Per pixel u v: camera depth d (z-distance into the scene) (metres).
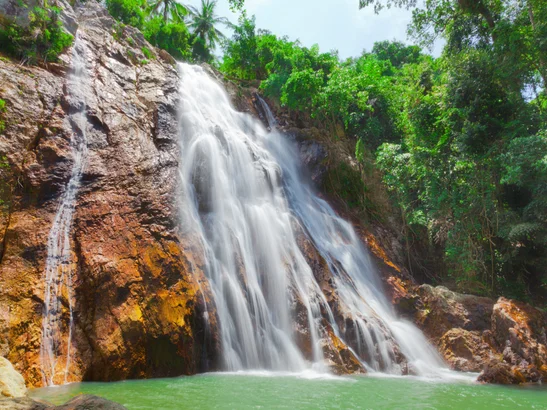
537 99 19.19
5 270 9.09
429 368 12.34
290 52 28.30
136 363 9.18
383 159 20.67
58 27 15.11
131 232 11.14
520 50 16.77
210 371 10.48
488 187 17.12
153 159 13.90
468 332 13.53
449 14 22.22
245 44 29.47
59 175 11.45
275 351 11.61
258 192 16.98
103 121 13.84
